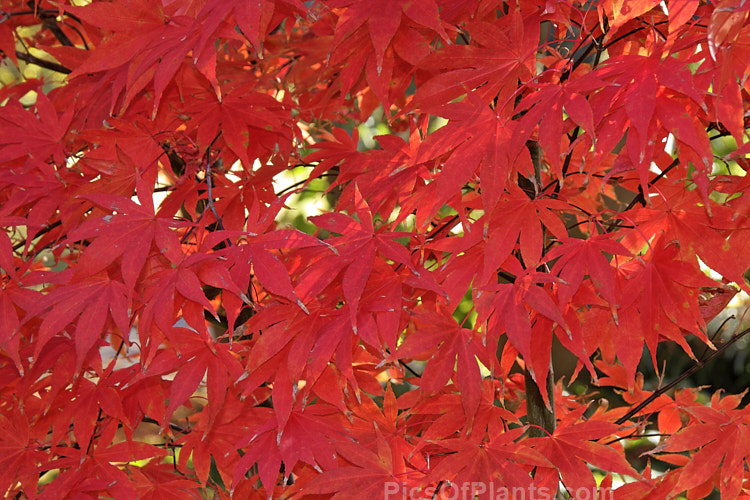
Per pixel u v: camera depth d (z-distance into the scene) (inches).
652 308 43.5
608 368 62.7
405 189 49.1
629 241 44.8
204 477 50.8
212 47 43.0
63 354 49.5
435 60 43.8
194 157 56.5
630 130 37.8
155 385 50.6
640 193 49.6
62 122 53.9
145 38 45.4
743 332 53.2
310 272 41.4
